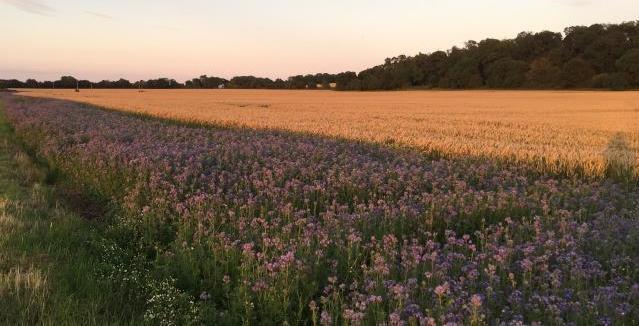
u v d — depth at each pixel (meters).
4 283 5.79
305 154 15.95
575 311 4.85
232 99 78.00
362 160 15.30
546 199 10.34
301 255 6.68
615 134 26.64
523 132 27.20
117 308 5.74
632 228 7.72
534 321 4.60
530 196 10.33
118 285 6.47
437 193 10.79
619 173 14.82
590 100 68.56
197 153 15.66
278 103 64.75
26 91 123.56
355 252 6.93
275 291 5.61
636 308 4.98
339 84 139.75
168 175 12.17
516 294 5.11
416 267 6.11
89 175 13.00
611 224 8.09
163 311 5.57
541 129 29.83
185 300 5.87
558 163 16.20
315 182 10.94
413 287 5.45
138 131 22.77
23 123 25.95
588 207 10.16
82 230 8.79
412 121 34.34
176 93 111.31
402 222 8.29
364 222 8.11
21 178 13.33
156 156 13.97
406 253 6.40
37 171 14.31
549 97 77.44
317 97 88.12
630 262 6.44
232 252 6.92
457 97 82.69
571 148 19.19
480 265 6.23
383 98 82.44
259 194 10.15
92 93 107.38
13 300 5.47
